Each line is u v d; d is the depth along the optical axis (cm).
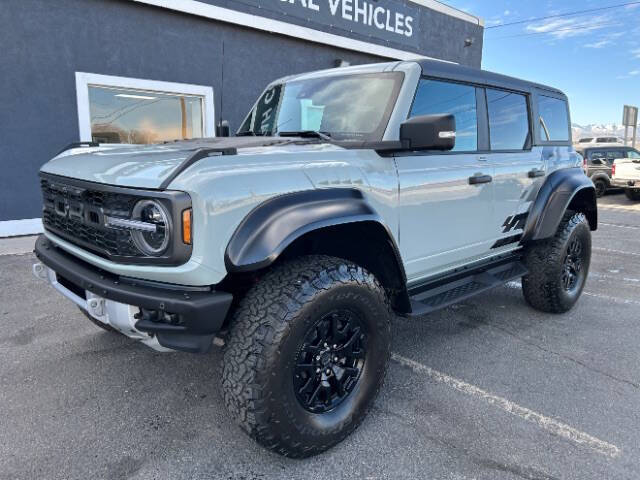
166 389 296
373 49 1178
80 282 228
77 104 752
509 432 259
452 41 1455
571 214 442
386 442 249
